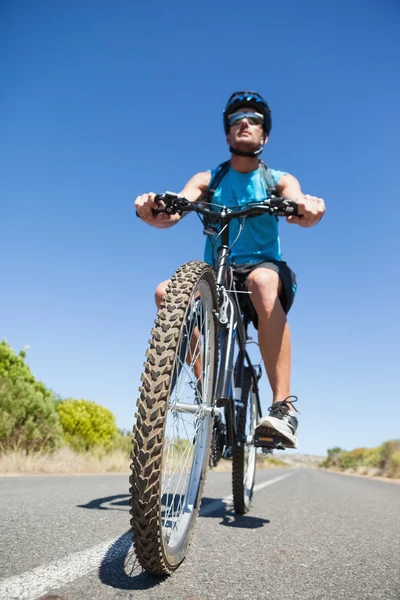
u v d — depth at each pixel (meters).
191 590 1.49
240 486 3.43
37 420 10.38
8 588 1.37
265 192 3.21
